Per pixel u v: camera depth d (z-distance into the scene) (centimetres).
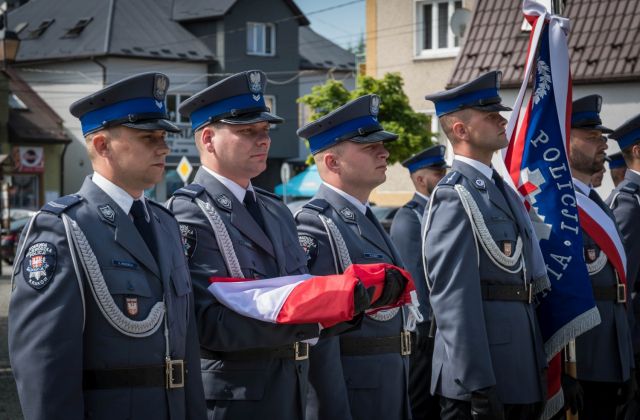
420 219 668
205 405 357
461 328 436
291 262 419
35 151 3164
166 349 338
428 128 2114
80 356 317
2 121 3077
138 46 3262
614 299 559
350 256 461
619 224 610
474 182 462
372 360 454
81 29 3341
